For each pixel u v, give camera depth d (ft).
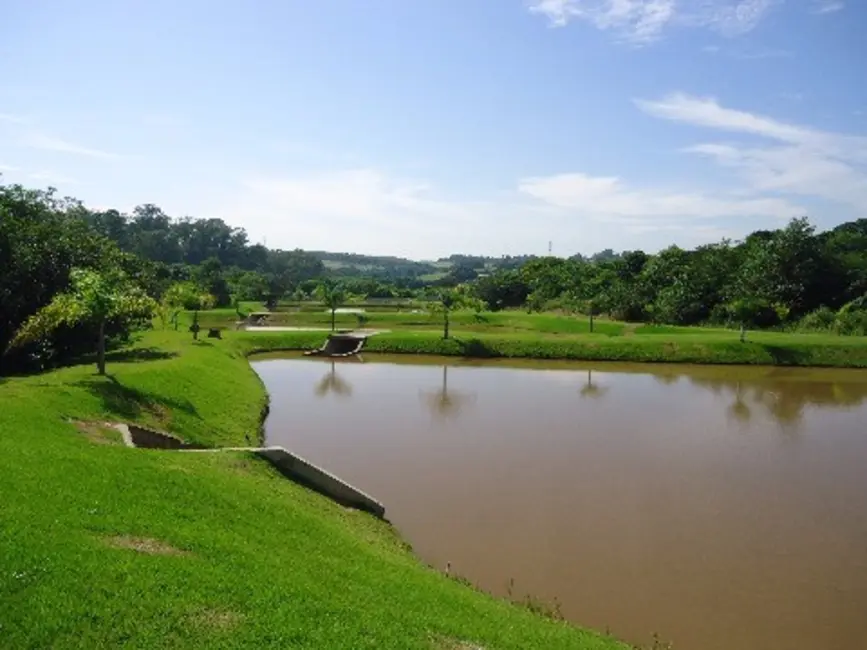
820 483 94.84
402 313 322.96
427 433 120.78
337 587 48.44
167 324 251.60
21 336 116.16
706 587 65.41
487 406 145.07
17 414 75.56
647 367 205.67
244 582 44.55
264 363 212.23
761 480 95.91
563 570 68.18
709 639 56.90
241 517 58.85
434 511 82.94
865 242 343.87
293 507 67.10
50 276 141.79
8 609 36.63
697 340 222.48
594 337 234.17
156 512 54.34
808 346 213.66
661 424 128.98
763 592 64.69
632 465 102.01
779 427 127.75
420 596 51.29
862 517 82.69
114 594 39.65
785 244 301.02
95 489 55.67
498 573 67.31
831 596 64.23
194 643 36.83
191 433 99.86
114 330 148.66
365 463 101.96
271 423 128.06
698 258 346.74
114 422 87.40
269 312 330.54
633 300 314.35
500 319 300.40
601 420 132.05
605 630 57.62
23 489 51.96
